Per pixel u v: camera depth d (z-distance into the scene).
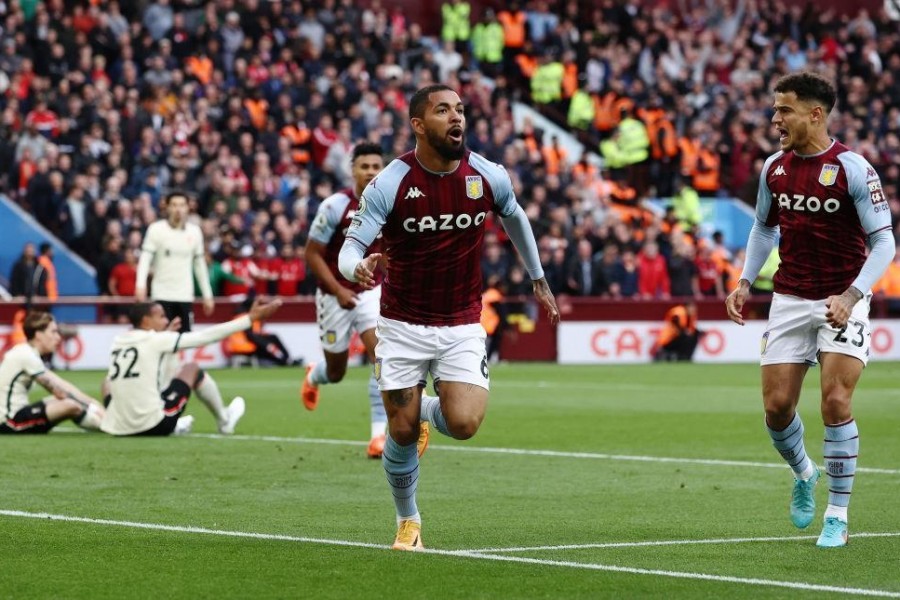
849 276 11.11
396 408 10.59
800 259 11.20
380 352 10.69
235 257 36.94
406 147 43.81
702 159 50.78
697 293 43.69
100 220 37.03
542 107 51.94
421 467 16.23
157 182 38.47
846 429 11.00
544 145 50.91
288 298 37.91
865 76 56.19
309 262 16.56
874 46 57.88
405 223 10.38
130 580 9.49
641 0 57.31
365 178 16.33
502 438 19.55
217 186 38.50
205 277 24.28
